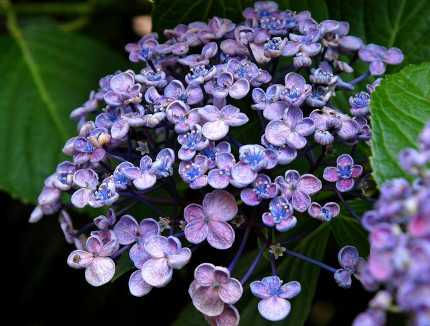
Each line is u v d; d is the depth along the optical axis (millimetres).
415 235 362
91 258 458
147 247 442
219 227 448
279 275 523
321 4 562
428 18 560
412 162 380
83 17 698
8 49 654
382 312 371
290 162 468
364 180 469
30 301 680
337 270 451
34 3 695
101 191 463
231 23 523
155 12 568
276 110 462
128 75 500
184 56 518
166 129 481
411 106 449
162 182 472
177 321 548
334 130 464
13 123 626
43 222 669
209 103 492
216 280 435
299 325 500
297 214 502
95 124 498
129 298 667
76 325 677
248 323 524
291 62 524
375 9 568
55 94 638
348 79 549
